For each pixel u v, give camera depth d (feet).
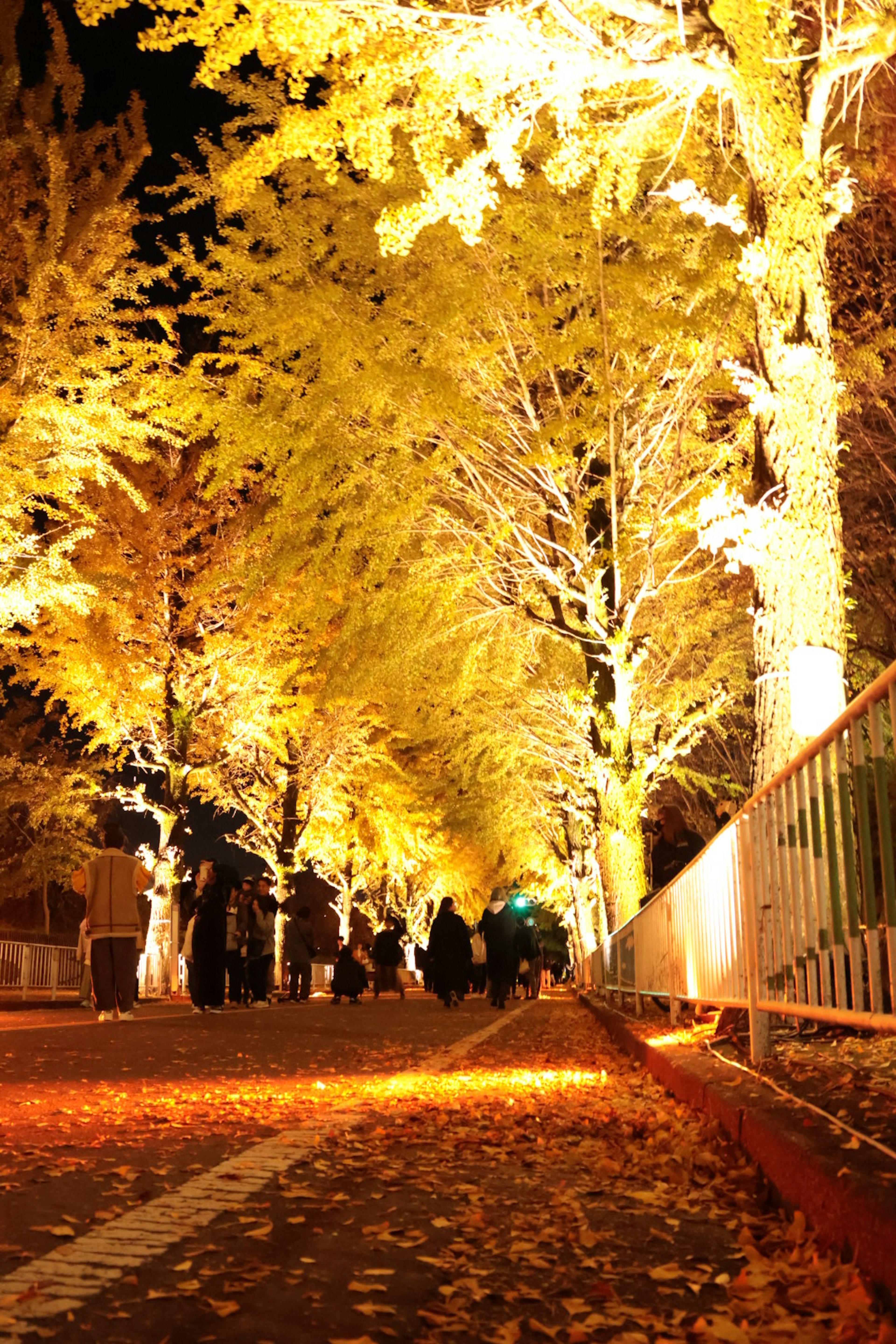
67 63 56.39
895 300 43.68
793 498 28.37
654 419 46.44
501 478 45.62
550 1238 11.70
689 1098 19.10
